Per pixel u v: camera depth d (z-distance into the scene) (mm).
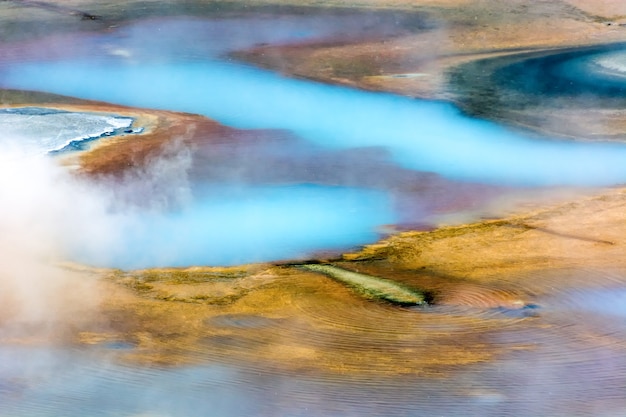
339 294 13680
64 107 24109
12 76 27188
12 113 23281
